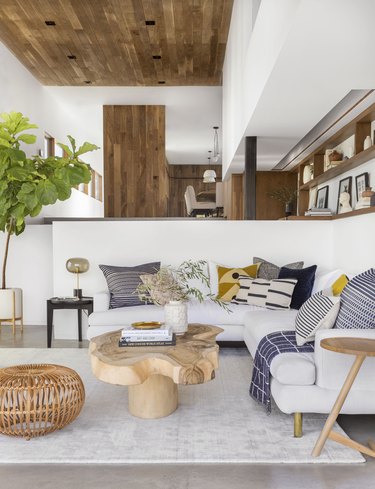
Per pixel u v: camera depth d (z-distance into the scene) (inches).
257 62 177.6
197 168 625.0
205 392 139.0
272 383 114.8
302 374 106.0
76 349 194.2
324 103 179.0
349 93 171.6
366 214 179.8
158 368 109.2
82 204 454.3
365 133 197.2
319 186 271.1
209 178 513.0
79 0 223.1
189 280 215.8
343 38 126.5
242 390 140.6
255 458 96.7
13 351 190.4
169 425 114.3
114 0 223.3
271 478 89.4
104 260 222.8
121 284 197.0
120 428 112.5
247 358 176.6
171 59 294.5
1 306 222.4
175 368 105.3
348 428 113.0
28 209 133.6
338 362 105.3
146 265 210.4
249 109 200.4
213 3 230.1
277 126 212.8
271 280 187.6
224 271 201.2
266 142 248.4
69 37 261.7
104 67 305.1
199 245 222.5
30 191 126.6
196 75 320.5
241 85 223.9
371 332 105.9
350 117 202.5
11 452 99.7
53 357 180.1
